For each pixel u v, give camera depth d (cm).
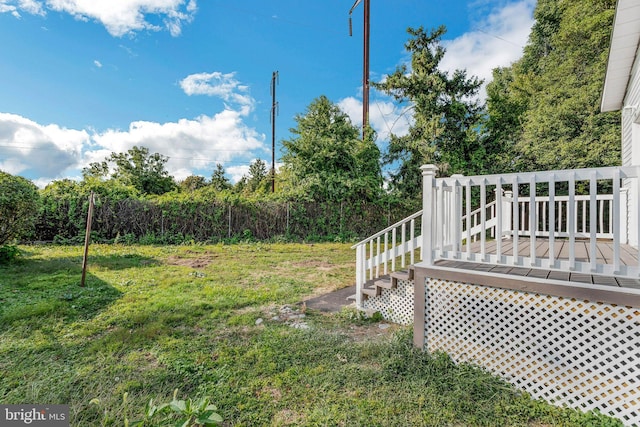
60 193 1073
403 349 306
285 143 1443
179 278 607
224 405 226
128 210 1127
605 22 1119
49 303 426
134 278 598
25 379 253
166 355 299
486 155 1437
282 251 1023
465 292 287
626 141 569
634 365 210
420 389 245
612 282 234
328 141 1416
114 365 279
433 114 1459
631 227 486
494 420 212
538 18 1686
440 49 1480
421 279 312
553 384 237
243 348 316
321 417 212
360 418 210
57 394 232
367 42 1557
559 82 1263
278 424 206
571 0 1274
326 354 304
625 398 211
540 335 247
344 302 489
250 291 532
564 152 1179
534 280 248
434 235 319
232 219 1250
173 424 184
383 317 425
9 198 688
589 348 227
